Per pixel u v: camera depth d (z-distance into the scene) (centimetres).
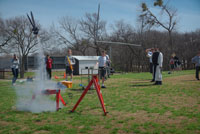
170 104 598
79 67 2158
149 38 4147
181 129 387
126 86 1013
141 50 4175
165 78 1392
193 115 474
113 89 920
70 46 4622
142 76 1606
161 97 708
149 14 3744
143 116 483
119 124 428
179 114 486
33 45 1997
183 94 755
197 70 1258
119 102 642
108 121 449
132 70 4328
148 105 593
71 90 903
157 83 1055
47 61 1385
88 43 4609
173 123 425
